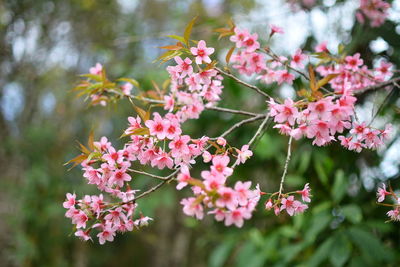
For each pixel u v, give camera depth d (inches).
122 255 304.8
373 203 126.9
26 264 191.6
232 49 68.6
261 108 140.1
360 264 111.4
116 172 60.6
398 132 115.1
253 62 79.6
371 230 130.0
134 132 57.2
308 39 128.2
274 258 132.5
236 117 139.2
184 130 147.6
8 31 180.7
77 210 61.8
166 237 275.7
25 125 196.1
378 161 126.7
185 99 79.8
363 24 114.6
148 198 157.9
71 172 208.2
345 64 83.3
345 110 56.4
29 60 190.5
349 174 134.0
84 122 223.3
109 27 205.5
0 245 172.2
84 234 62.2
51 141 198.4
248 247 140.2
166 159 60.9
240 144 138.6
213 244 234.5
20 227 183.3
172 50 64.2
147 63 177.9
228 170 53.4
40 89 203.3
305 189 62.0
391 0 109.2
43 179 184.2
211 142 58.7
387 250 110.7
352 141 66.1
